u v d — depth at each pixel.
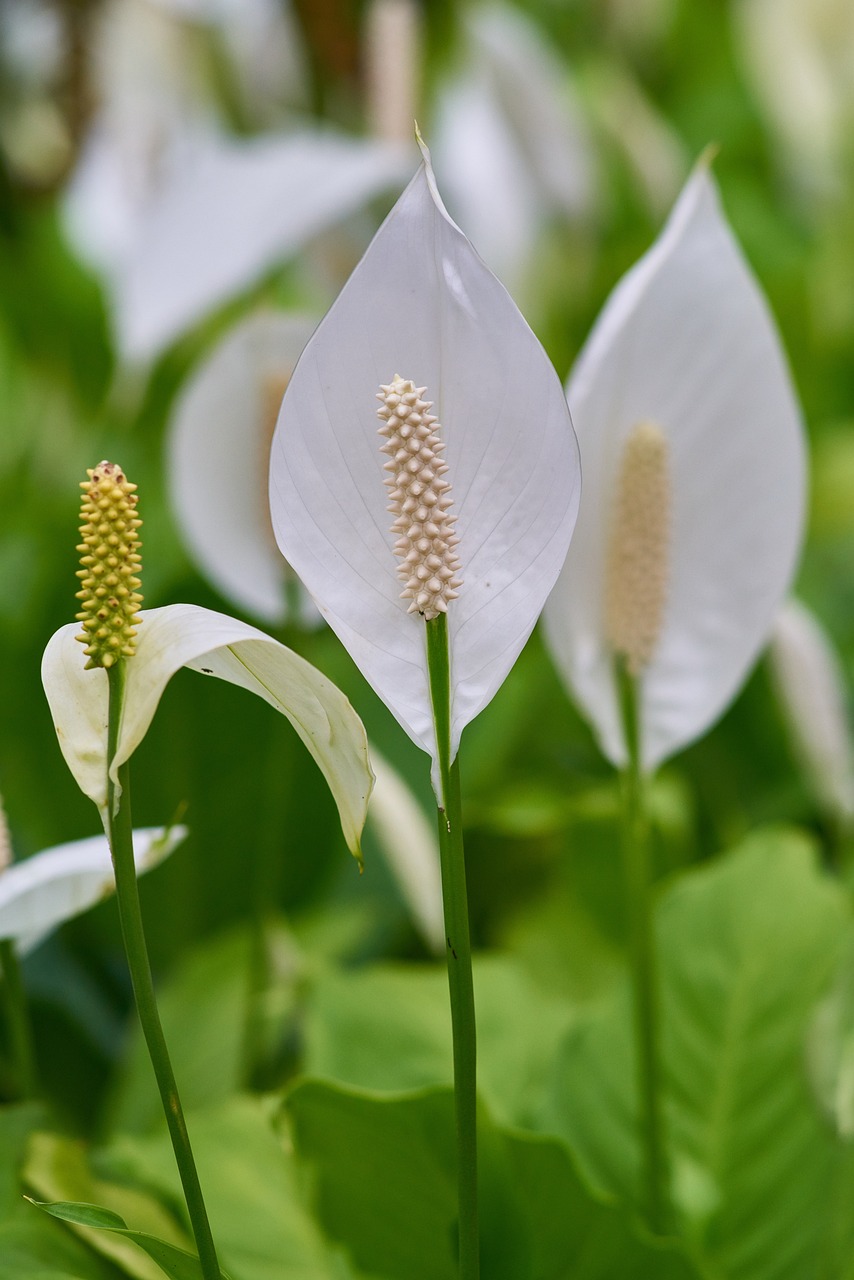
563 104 3.20
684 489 1.26
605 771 2.30
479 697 1.11
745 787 2.33
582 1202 1.22
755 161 4.25
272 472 1.10
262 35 3.01
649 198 3.16
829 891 1.48
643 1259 1.23
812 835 2.16
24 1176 1.24
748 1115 1.36
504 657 1.10
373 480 1.11
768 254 3.27
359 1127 1.23
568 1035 1.40
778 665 1.59
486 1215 1.23
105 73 2.92
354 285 1.11
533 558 1.11
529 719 2.24
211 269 1.92
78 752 1.09
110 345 2.84
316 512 1.11
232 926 1.87
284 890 1.86
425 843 1.42
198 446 1.51
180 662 1.08
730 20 4.72
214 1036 1.55
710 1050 1.39
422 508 1.10
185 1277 1.16
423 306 1.11
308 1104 1.23
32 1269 1.21
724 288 1.24
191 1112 1.45
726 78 4.57
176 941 1.85
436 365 1.11
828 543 2.78
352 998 1.42
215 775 1.78
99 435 2.51
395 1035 1.40
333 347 1.11
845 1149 1.32
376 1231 1.26
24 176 3.67
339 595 1.11
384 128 2.06
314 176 1.91
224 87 3.03
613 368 1.24
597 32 4.61
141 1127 1.45
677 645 1.27
